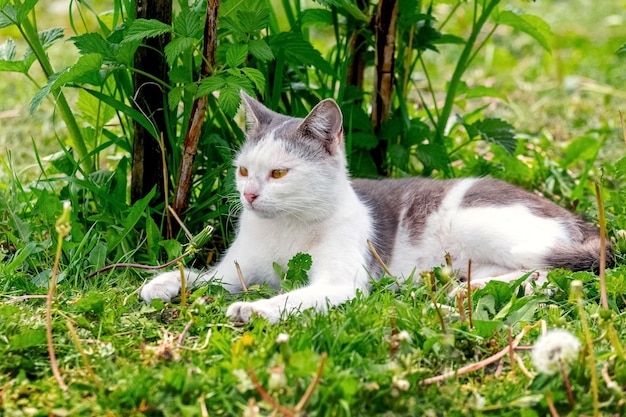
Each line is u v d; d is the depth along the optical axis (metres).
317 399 3.60
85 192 5.97
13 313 4.51
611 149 7.89
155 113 5.74
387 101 6.42
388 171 6.72
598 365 3.98
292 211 5.15
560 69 9.66
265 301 4.64
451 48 10.71
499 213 5.51
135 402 3.67
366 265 5.32
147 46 5.42
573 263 5.29
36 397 3.76
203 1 5.64
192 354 4.10
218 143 5.95
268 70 6.32
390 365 3.88
